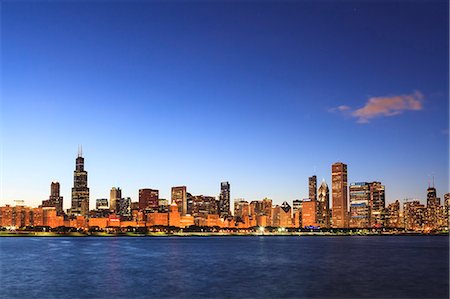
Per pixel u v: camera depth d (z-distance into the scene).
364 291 85.38
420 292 84.00
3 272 120.31
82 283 98.56
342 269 125.44
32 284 97.25
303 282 97.88
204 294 83.56
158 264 144.50
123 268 131.12
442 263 144.38
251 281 100.25
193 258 170.50
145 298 80.25
